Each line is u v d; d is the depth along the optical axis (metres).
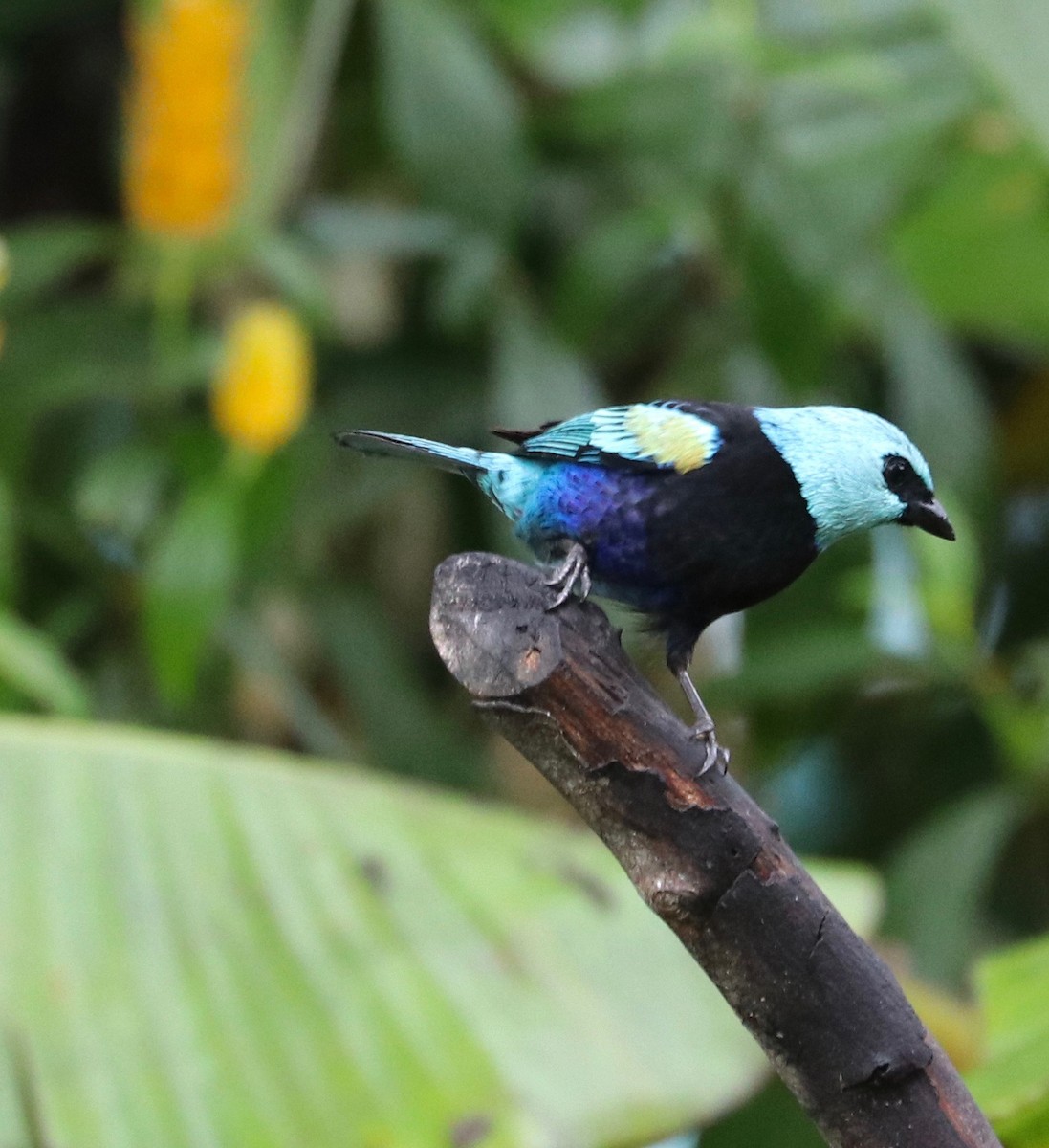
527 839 8.82
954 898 10.37
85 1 12.97
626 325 12.87
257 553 10.73
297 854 8.31
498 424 11.17
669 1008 8.01
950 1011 8.87
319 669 12.96
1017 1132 7.02
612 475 7.66
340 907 8.10
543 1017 7.82
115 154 13.56
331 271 13.68
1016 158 12.29
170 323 10.78
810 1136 10.30
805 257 10.84
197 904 7.93
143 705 11.23
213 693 11.52
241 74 10.27
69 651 11.55
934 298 13.95
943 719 13.10
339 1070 7.36
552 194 12.55
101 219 14.01
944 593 11.07
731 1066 7.82
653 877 5.16
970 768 13.02
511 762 13.70
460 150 11.03
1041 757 10.70
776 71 11.09
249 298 12.68
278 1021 7.54
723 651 13.88
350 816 8.56
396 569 13.70
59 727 8.56
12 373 11.03
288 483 10.58
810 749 13.23
